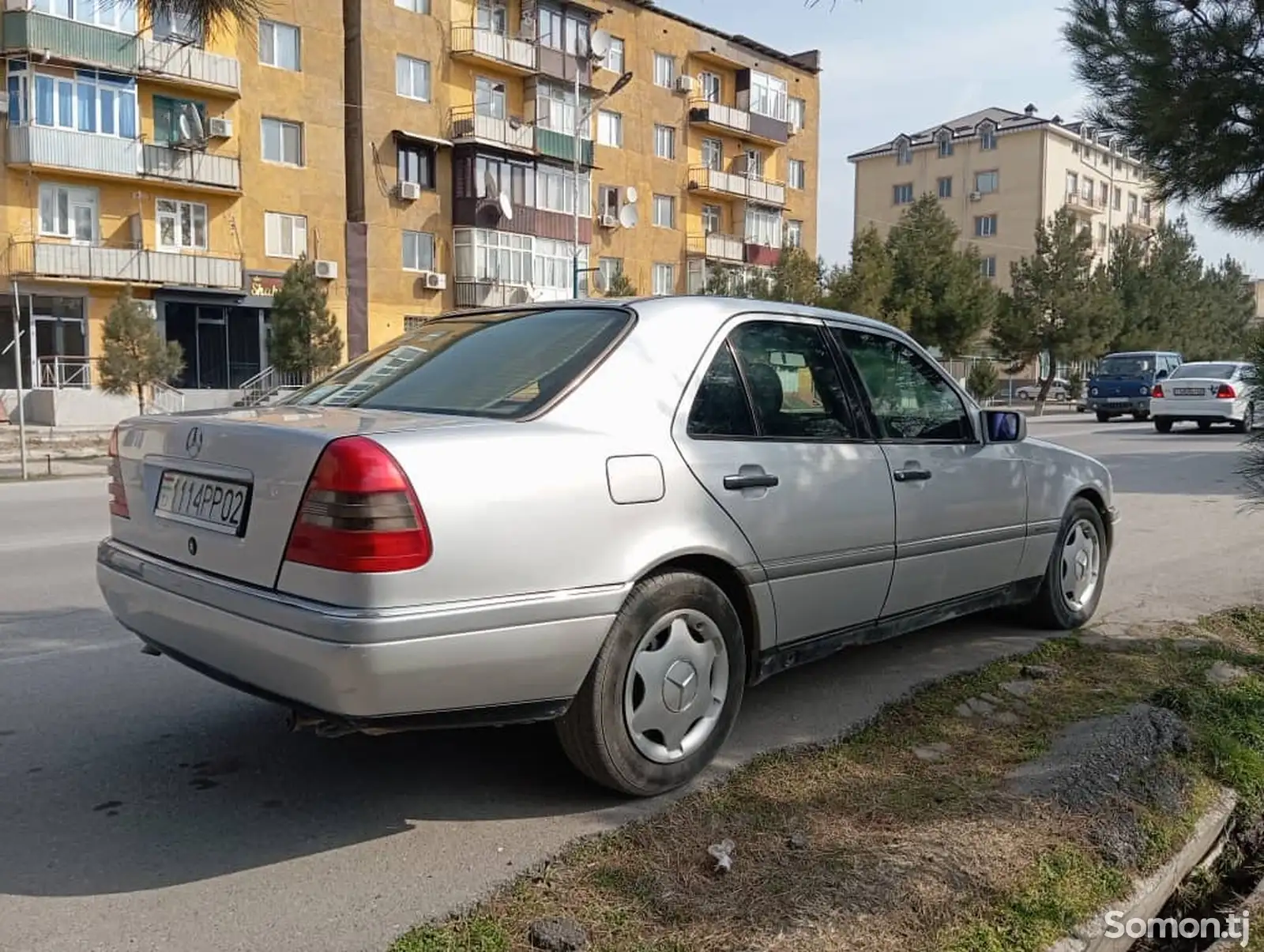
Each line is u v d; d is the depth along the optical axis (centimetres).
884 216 6888
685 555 334
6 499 1360
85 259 2795
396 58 3334
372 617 271
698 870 284
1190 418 2189
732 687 354
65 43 2711
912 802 324
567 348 353
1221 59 467
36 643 536
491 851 304
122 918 268
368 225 3291
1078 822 310
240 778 359
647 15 4088
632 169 4072
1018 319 4325
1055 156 6241
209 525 313
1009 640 527
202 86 2955
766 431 375
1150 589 671
